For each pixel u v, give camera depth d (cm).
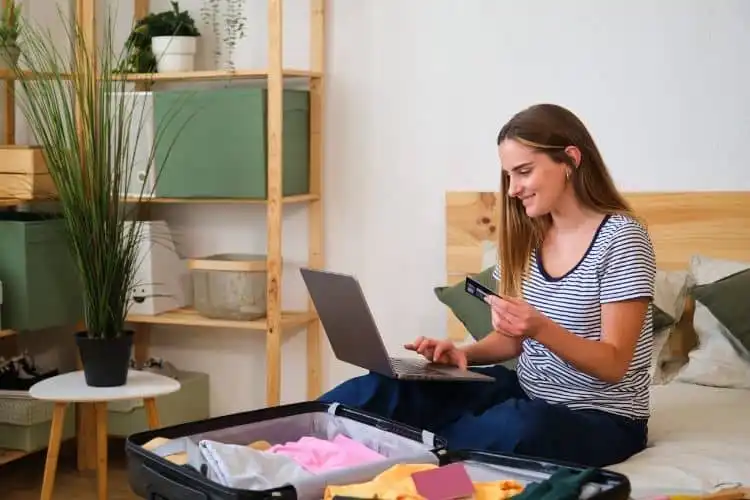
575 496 166
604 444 217
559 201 230
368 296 378
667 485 204
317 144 375
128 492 354
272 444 218
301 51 379
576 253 228
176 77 358
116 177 316
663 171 338
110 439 405
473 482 181
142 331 404
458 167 362
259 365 395
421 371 233
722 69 329
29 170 345
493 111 356
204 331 401
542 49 348
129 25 395
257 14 383
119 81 355
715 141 332
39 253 344
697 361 297
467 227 357
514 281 241
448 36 359
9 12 357
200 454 187
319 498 174
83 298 336
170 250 382
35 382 357
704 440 235
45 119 325
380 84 370
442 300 331
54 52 357
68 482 364
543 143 222
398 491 167
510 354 253
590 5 341
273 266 349
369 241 376
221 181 356
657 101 337
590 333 223
